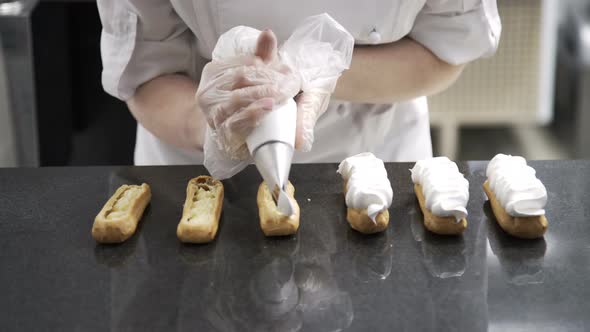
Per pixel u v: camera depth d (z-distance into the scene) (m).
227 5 0.98
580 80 2.50
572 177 0.85
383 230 0.76
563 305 0.65
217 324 0.62
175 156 1.12
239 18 0.99
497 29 1.04
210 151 0.78
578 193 0.82
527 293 0.66
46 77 1.81
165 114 1.01
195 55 1.08
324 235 0.75
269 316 0.63
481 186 0.84
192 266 0.70
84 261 0.71
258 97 0.70
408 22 1.03
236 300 0.65
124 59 1.02
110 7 1.01
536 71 2.41
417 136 1.15
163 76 1.06
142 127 1.16
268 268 0.70
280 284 0.68
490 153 2.53
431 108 2.48
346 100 1.07
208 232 0.73
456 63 1.05
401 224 0.77
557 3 2.48
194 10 0.99
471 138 2.64
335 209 0.80
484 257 0.72
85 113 2.07
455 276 0.69
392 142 1.14
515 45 2.37
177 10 0.99
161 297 0.66
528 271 0.69
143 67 1.05
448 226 0.74
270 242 0.74
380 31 1.02
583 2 2.49
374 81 1.04
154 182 0.85
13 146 1.72
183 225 0.73
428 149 1.18
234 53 0.76
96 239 0.73
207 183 0.83
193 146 1.01
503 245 0.73
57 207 0.80
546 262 0.71
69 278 0.69
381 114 1.11
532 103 2.46
